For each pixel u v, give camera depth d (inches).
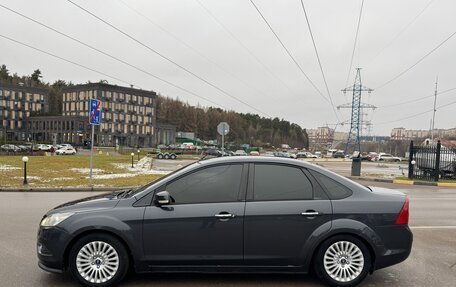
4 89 4303.6
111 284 170.6
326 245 173.8
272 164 182.7
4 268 194.5
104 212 171.0
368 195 181.3
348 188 181.5
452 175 810.8
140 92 4483.3
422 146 835.4
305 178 180.9
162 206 171.9
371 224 174.1
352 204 176.1
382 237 174.2
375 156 2787.9
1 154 1690.5
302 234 172.4
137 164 1140.5
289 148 5211.6
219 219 170.9
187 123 5403.5
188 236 170.4
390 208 177.3
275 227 171.8
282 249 172.6
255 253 172.4
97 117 544.7
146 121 4559.5
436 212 386.0
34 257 212.2
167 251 170.7
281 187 178.5
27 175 674.8
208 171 180.2
